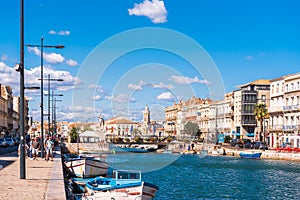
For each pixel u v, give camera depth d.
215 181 44.53
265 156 79.62
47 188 17.41
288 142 85.69
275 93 97.12
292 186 41.09
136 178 24.20
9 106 134.88
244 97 111.00
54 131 88.88
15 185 18.48
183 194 35.47
